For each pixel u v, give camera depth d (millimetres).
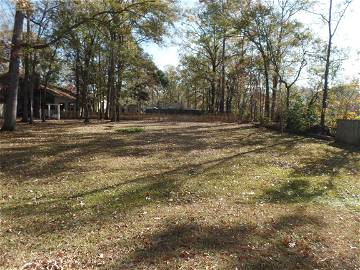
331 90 28547
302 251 5746
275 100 33844
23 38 24766
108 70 46438
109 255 5426
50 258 5336
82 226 6668
